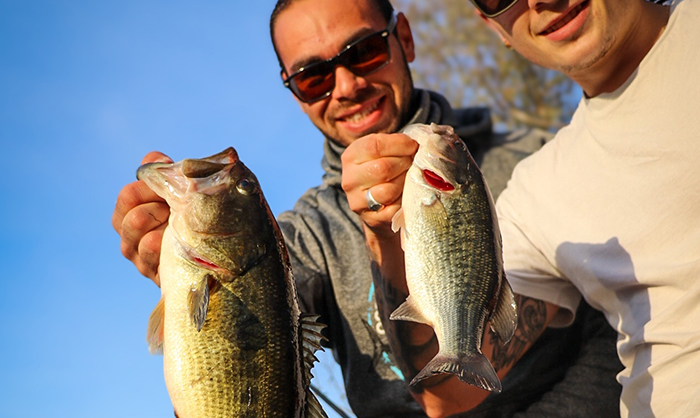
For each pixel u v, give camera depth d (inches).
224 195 28.8
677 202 32.4
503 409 42.1
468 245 28.5
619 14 33.7
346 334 45.2
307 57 44.8
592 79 35.4
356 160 29.6
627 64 34.6
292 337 27.9
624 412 34.3
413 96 48.4
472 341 27.6
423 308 28.3
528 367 42.1
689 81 32.6
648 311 33.0
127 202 29.5
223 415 26.7
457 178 28.7
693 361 31.3
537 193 38.0
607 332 43.1
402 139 29.3
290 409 27.0
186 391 27.0
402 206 29.2
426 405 35.9
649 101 33.6
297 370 27.6
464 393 35.9
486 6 36.6
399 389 43.6
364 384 44.3
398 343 34.0
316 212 48.9
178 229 28.5
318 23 44.5
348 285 45.6
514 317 28.7
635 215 33.6
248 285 27.9
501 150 49.6
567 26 34.3
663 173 32.9
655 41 34.2
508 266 38.9
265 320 27.6
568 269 36.4
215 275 27.9
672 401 31.7
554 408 41.7
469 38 157.8
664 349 32.4
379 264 32.2
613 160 34.8
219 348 27.2
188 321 27.6
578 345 42.9
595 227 35.0
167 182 29.3
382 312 33.8
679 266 31.9
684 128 32.4
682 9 33.3
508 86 155.5
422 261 28.4
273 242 29.0
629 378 33.8
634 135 34.0
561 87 152.3
